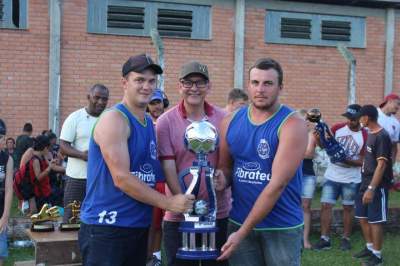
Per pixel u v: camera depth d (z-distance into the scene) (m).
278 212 3.35
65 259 4.50
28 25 9.95
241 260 3.45
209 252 3.44
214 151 3.61
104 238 3.25
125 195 3.26
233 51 10.95
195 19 10.75
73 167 5.70
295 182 3.39
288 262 3.36
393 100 7.93
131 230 3.29
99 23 10.27
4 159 4.86
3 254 4.85
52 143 9.05
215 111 4.03
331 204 7.17
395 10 11.86
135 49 10.44
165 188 4.07
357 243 7.45
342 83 11.61
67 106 10.16
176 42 10.65
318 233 7.90
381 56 11.84
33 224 4.89
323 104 11.50
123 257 3.32
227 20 10.90
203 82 3.84
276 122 3.25
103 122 3.19
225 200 3.88
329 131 6.92
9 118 9.90
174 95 10.66
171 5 10.62
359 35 11.72
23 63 9.95
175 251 3.89
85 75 10.22
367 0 11.45
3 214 4.83
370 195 6.21
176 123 3.84
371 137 6.22
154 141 3.40
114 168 3.12
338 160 6.95
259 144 3.27
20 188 7.77
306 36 11.40
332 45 11.55
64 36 10.10
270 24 11.16
